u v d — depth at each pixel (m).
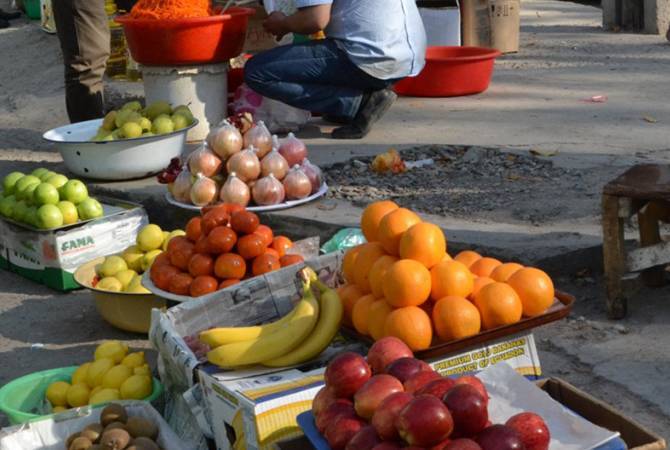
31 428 3.49
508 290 3.51
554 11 13.54
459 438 2.61
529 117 7.48
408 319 3.41
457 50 8.62
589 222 5.26
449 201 5.78
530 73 9.23
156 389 3.87
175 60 6.86
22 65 10.89
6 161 7.48
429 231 3.56
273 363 3.56
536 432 2.70
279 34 6.83
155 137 6.17
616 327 4.39
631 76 8.91
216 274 4.29
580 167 6.18
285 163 5.64
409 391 2.85
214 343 3.64
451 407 2.60
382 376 2.87
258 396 3.21
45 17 11.88
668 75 8.88
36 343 4.80
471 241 4.98
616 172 6.04
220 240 4.24
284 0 6.82
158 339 3.83
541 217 5.39
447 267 3.53
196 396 3.59
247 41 8.66
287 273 4.01
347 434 2.79
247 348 3.51
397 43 6.87
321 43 6.86
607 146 6.59
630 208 4.32
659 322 4.41
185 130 6.36
